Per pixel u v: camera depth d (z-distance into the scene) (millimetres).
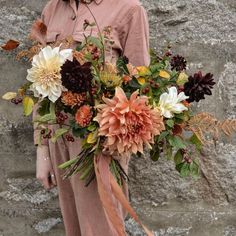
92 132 2133
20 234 3010
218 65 2939
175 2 2934
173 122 2186
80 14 2461
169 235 2967
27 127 2986
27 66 2973
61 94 2146
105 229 2371
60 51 2188
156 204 2961
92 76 2104
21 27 2975
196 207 2961
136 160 2943
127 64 2242
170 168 2941
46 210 2998
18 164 2992
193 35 2941
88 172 2291
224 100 2932
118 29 2445
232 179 2930
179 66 2314
